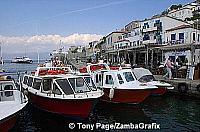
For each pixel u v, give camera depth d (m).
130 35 60.94
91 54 74.56
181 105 21.17
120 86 19.28
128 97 19.12
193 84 23.27
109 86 19.77
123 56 56.78
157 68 34.25
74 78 16.06
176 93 24.86
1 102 13.10
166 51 42.81
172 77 29.06
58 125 15.55
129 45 59.28
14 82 15.52
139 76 24.22
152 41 50.72
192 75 27.44
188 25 42.59
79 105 14.77
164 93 24.17
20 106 12.77
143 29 54.03
